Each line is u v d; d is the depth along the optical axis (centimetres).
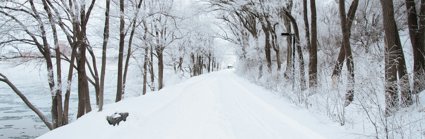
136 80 4156
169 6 3120
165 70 5028
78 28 1666
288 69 2170
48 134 970
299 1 2578
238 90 2019
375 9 1948
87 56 2442
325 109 1042
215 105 1337
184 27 3494
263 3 2281
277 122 920
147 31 2916
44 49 1708
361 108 848
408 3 951
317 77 1542
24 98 1730
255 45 3631
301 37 2633
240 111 1155
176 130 887
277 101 1335
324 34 2519
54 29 1656
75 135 890
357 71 1103
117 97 2031
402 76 879
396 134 664
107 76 4044
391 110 750
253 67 4122
